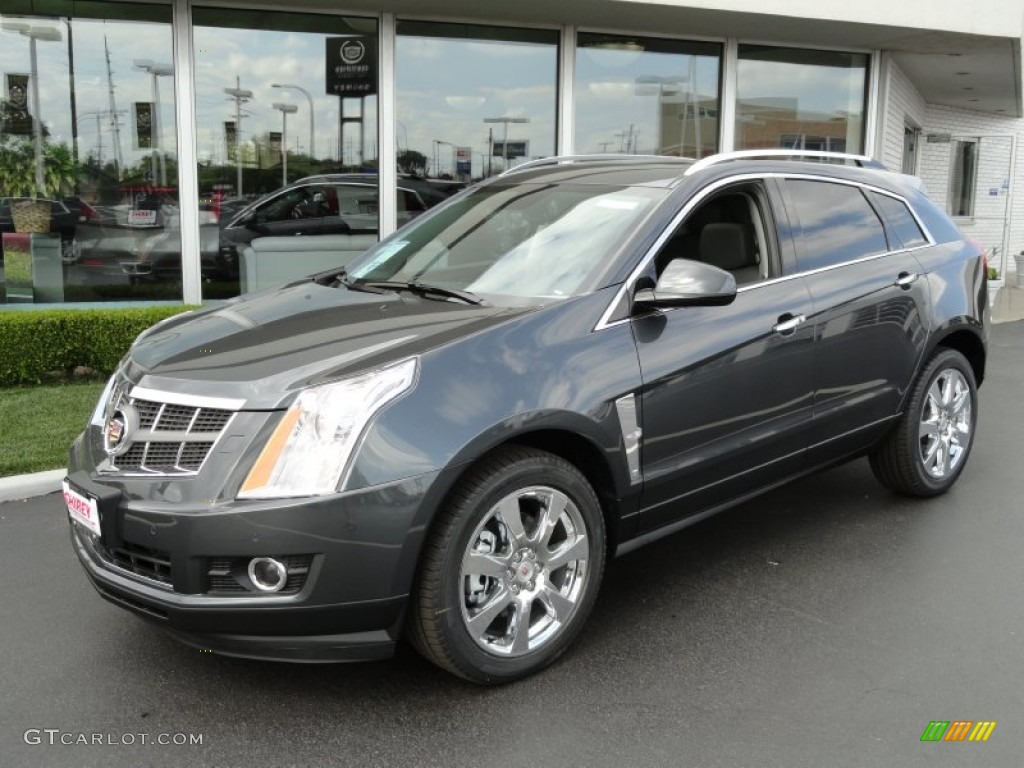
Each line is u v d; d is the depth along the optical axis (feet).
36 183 29.99
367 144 32.73
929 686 10.71
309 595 9.35
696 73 37.22
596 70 35.65
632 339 11.58
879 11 34.65
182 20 29.99
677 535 15.52
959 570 13.94
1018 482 18.10
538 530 10.78
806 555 14.56
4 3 28.86
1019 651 11.51
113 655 11.63
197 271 31.32
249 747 9.69
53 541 15.43
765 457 13.37
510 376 10.38
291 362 10.21
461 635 10.12
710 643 11.76
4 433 20.53
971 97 55.06
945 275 16.42
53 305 30.53
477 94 33.96
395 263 14.11
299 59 31.58
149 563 9.98
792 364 13.44
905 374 15.60
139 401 10.47
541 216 13.53
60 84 29.71
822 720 10.05
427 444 9.63
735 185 13.66
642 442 11.58
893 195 16.38
